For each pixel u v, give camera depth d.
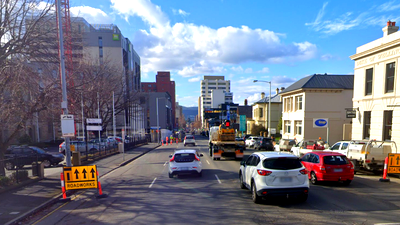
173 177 12.30
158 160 20.08
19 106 10.54
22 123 11.00
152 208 7.34
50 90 11.22
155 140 53.44
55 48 11.76
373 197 8.22
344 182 10.28
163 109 82.94
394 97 15.05
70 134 9.84
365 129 18.00
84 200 8.44
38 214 7.12
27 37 10.76
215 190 9.44
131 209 7.29
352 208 7.04
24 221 6.57
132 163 18.72
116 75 33.88
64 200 8.29
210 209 7.11
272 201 7.82
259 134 45.09
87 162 18.08
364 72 17.95
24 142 30.80
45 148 32.91
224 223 6.00
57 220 6.56
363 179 11.50
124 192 9.44
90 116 31.41
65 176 8.46
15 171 10.46
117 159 20.33
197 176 12.41
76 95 15.16
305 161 11.19
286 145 23.47
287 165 7.34
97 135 41.56
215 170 14.31
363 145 12.66
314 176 10.27
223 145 19.11
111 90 31.14
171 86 142.12
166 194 8.96
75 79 15.66
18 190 9.60
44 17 11.10
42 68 11.88
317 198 8.12
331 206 7.23
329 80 29.23
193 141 38.12
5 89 10.38
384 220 6.08
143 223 6.14
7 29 10.38
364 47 18.05
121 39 63.59
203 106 140.88
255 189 7.46
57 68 12.43
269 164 7.38
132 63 77.69
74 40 13.61
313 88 27.83
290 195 7.11
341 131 28.08
